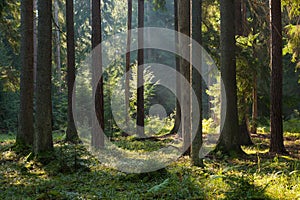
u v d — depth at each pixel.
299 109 35.44
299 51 16.44
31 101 13.88
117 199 7.01
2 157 12.22
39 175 9.61
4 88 19.64
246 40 15.77
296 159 11.65
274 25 12.81
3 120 29.09
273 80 12.95
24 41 13.81
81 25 34.97
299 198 6.53
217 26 18.84
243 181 6.89
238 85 15.38
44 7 11.38
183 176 8.77
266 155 12.60
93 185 8.38
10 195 7.48
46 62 11.46
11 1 18.02
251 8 18.80
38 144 11.33
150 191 7.19
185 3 11.81
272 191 6.99
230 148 12.84
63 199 7.03
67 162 10.52
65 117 27.30
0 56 28.69
